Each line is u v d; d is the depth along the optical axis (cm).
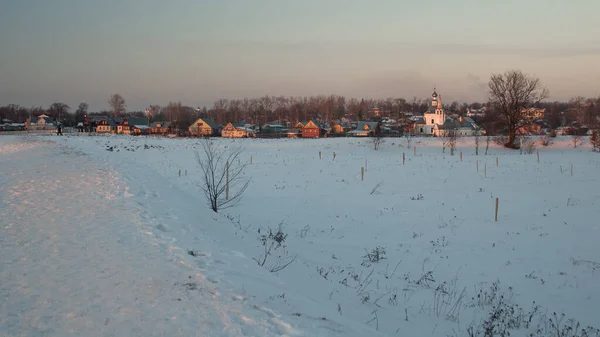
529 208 2336
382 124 13175
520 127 6266
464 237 1772
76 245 942
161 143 6275
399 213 2234
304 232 1822
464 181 3294
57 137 6862
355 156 5062
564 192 2811
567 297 1154
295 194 2741
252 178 3347
